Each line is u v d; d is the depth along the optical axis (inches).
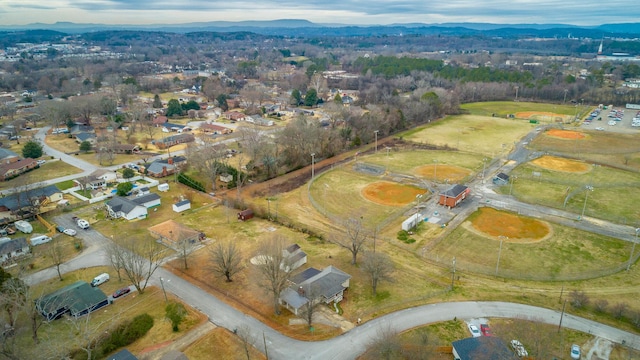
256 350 2052.2
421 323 2222.0
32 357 1936.5
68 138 6141.7
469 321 2236.7
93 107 6909.5
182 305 2370.8
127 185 4037.9
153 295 2496.3
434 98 7490.2
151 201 3779.5
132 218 3535.9
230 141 6053.2
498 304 2380.7
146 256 2925.7
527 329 2132.1
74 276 2694.4
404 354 1953.7
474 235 3228.3
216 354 2026.3
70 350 2003.0
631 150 5388.8
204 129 6658.5
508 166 4854.8
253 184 4402.1
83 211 3693.4
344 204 3853.3
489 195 4001.0
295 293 2385.6
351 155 5408.5
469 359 1849.2
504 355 1861.5
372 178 4527.6
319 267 2783.0
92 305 2333.9
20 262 2847.0
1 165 4677.7
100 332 2137.1
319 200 3941.9
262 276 2524.6
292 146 4955.7
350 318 2281.0
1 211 3496.6
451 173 4623.5
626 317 2241.6
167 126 6697.8
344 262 2851.9
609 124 6865.2
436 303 2391.7
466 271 2743.6
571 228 3324.3
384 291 2513.5
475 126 6879.9
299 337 2140.7
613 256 2915.8
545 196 3961.6
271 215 3575.3
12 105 7504.9
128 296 2490.2
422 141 5999.0
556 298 2447.1
